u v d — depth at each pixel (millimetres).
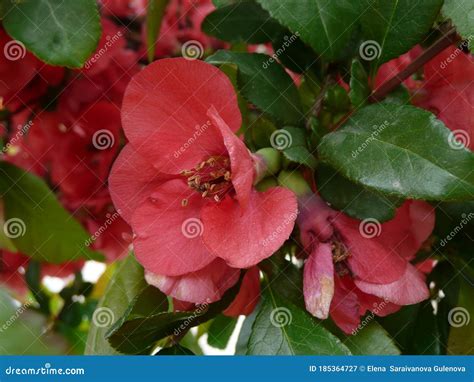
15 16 165
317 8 168
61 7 166
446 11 166
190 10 217
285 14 168
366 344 178
